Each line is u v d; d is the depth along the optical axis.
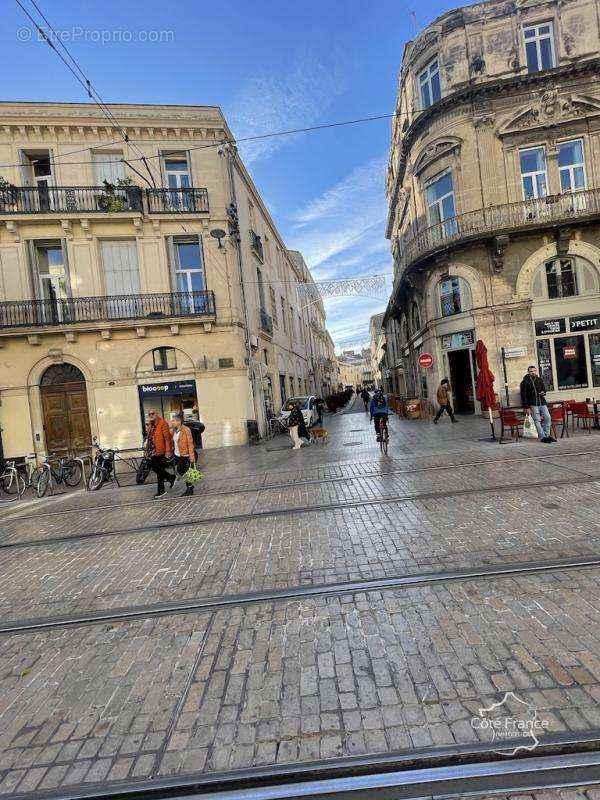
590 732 2.02
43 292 15.53
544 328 16.42
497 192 16.58
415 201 19.34
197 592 3.93
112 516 7.14
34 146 15.16
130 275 15.85
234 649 2.98
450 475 7.34
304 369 34.09
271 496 7.27
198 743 2.19
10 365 14.95
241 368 16.14
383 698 2.36
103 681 2.77
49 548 5.70
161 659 2.95
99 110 15.26
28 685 2.81
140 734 2.29
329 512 5.94
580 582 3.39
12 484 12.07
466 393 18.27
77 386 15.49
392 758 1.98
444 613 3.14
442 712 2.22
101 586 4.30
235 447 15.42
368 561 4.20
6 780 2.08
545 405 9.77
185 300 15.80
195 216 15.78
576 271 16.27
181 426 8.41
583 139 16.16
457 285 17.52
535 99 16.19
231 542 5.18
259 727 2.25
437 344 18.31
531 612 3.04
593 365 16.17
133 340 15.54
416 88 18.33
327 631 3.08
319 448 12.98
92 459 12.10
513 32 16.16
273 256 24.61
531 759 1.93
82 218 14.98
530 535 4.41
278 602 3.58
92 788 1.99
